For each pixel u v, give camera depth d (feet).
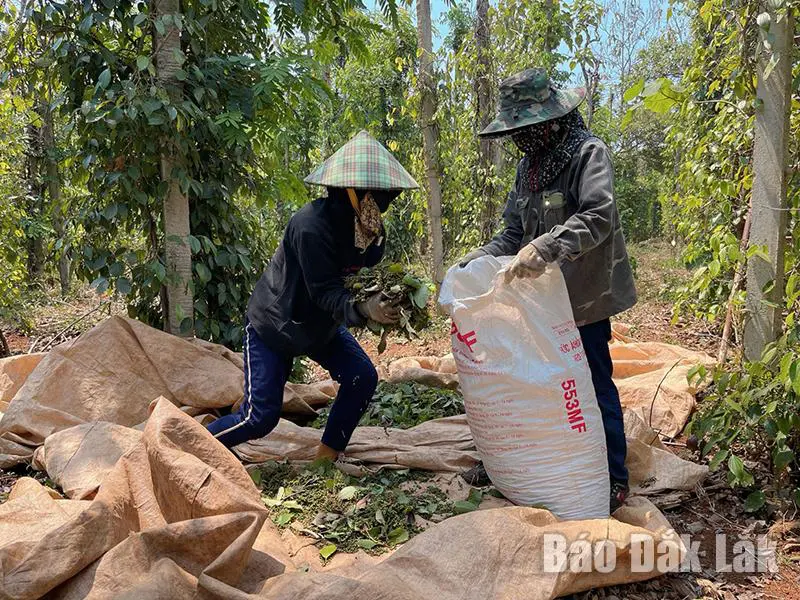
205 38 14.16
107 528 6.84
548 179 9.07
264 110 14.66
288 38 16.44
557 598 7.54
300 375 16.02
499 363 8.76
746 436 10.10
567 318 8.73
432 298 24.95
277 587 6.57
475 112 24.20
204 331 14.71
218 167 14.75
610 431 9.39
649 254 51.47
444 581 6.87
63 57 13.14
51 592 6.40
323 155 37.09
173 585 6.05
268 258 16.28
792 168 10.44
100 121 12.74
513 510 7.86
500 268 9.37
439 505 9.39
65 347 12.53
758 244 10.44
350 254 9.39
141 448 8.08
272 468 10.64
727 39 12.35
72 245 14.44
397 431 11.81
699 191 14.37
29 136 22.27
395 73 38.96
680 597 7.97
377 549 8.48
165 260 14.05
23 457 11.16
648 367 15.57
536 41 23.90
